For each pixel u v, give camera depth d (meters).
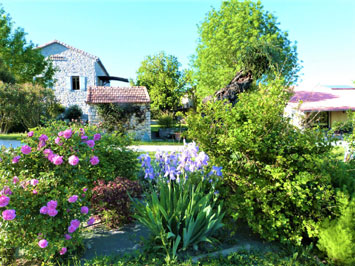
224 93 9.01
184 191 3.62
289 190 3.38
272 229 3.46
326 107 19.83
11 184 3.11
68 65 26.20
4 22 21.59
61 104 25.02
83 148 3.78
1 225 2.95
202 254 3.31
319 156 3.63
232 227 3.79
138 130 16.94
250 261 3.18
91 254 3.36
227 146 4.04
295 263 3.11
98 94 17.31
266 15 22.66
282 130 4.00
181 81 32.91
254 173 3.81
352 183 3.51
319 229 3.30
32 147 3.69
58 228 3.21
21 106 16.70
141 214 3.82
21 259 3.23
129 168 5.62
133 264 3.03
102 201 4.05
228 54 21.34
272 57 8.80
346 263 3.01
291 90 5.07
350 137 4.39
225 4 24.00
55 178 3.46
